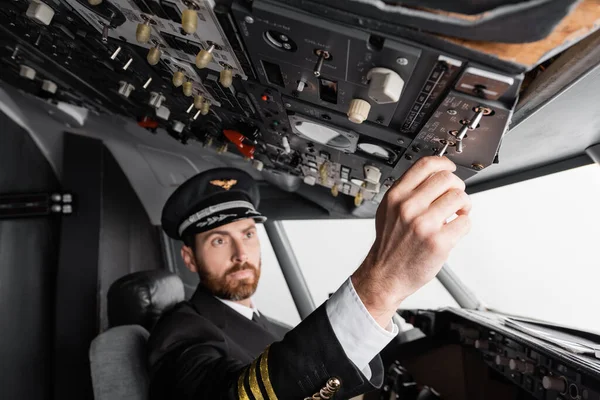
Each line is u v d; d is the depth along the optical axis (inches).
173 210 92.4
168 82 65.9
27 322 160.7
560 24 26.6
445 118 41.3
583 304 123.3
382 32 32.2
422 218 32.4
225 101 63.9
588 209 108.5
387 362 147.8
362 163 67.7
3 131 154.1
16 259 157.8
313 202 174.9
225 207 90.0
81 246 173.5
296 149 77.7
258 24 37.4
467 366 120.1
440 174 33.9
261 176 175.0
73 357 166.2
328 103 49.4
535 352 77.2
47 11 52.4
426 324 130.0
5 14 62.7
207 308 87.0
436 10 28.5
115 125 160.4
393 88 35.5
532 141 61.5
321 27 33.7
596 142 65.5
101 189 179.2
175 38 48.3
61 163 177.8
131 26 50.1
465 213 34.4
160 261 218.2
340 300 41.2
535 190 109.6
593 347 74.2
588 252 117.6
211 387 52.3
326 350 41.6
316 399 42.2
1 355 148.6
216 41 44.8
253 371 45.9
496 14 26.7
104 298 175.6
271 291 203.3
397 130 50.4
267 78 49.0
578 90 41.0
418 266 34.4
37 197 164.2
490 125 39.6
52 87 99.8
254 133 73.0
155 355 68.3
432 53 32.3
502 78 31.9
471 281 162.4
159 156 179.2
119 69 68.9
